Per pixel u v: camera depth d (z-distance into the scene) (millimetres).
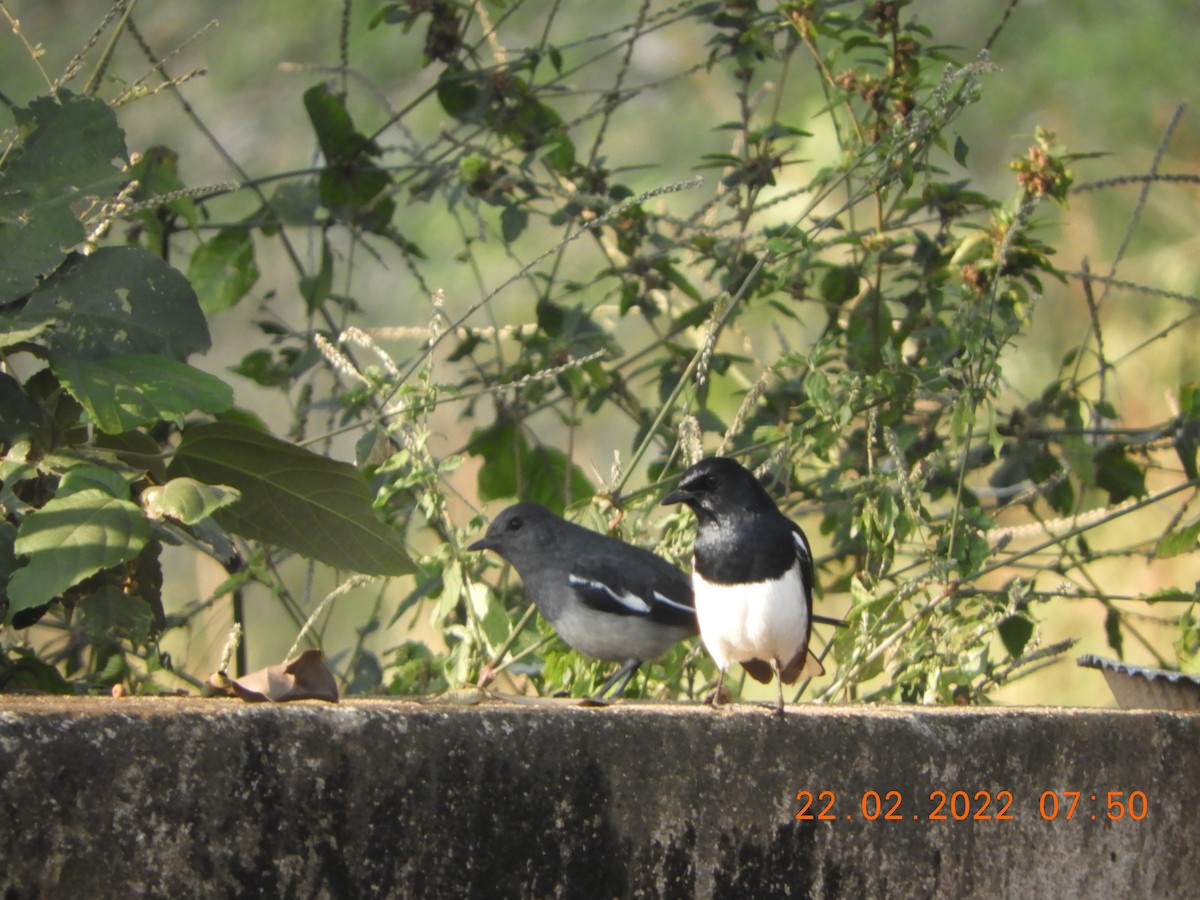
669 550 8734
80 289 6102
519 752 4227
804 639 7199
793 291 9812
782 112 18609
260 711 3781
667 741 4566
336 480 6488
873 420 8461
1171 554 8781
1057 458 10047
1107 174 18312
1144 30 18344
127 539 5039
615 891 4438
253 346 20656
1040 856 5551
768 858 4824
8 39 18562
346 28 10734
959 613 8141
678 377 9914
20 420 6078
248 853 3727
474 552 8750
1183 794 6031
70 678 8539
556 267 10672
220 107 19672
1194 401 9289
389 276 20109
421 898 4023
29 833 3418
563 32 19719
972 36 19344
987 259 8969
